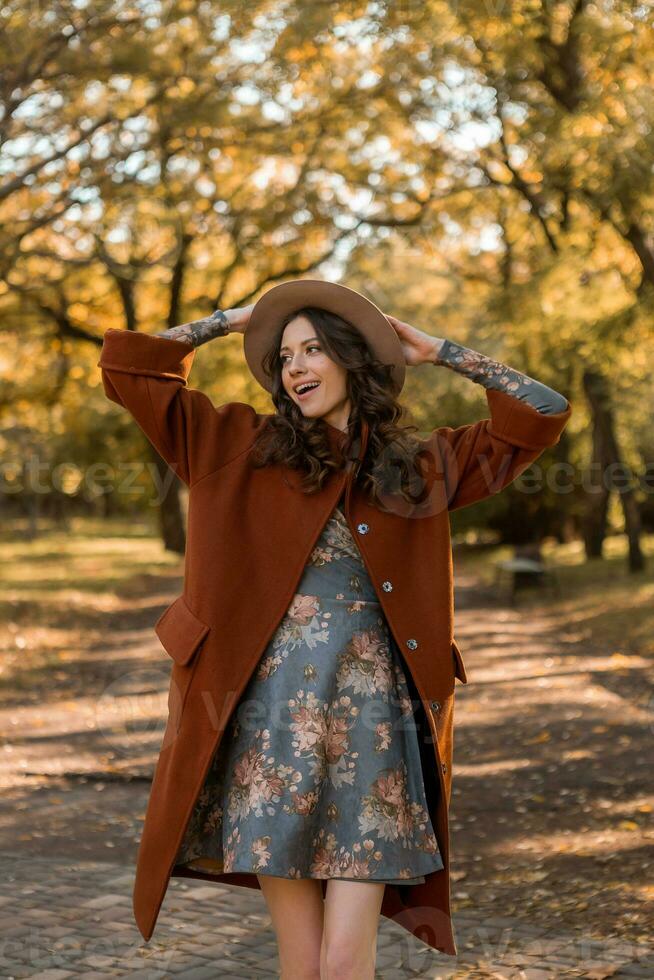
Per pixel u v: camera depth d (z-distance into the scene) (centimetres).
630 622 1473
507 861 491
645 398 1642
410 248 1959
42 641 1299
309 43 1304
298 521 246
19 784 639
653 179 1065
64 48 1300
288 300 257
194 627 242
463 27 1091
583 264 1456
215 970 355
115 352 251
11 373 2261
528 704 932
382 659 246
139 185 1453
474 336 1831
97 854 500
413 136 1728
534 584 2061
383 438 249
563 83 1175
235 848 237
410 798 243
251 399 2038
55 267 1898
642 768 674
